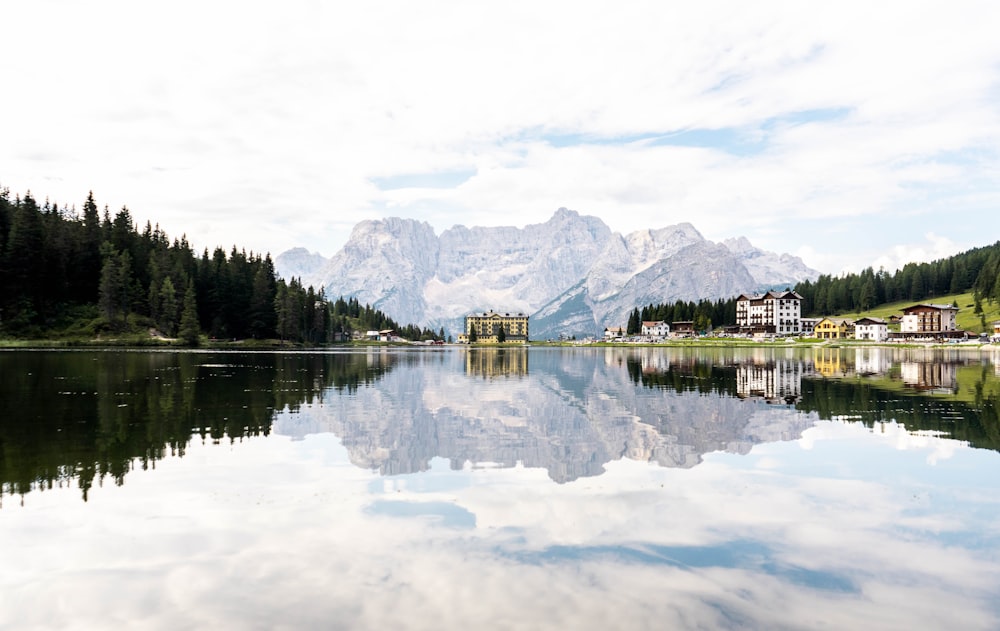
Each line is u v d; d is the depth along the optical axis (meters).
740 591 13.65
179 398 47.91
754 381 68.62
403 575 14.33
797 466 25.44
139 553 15.71
